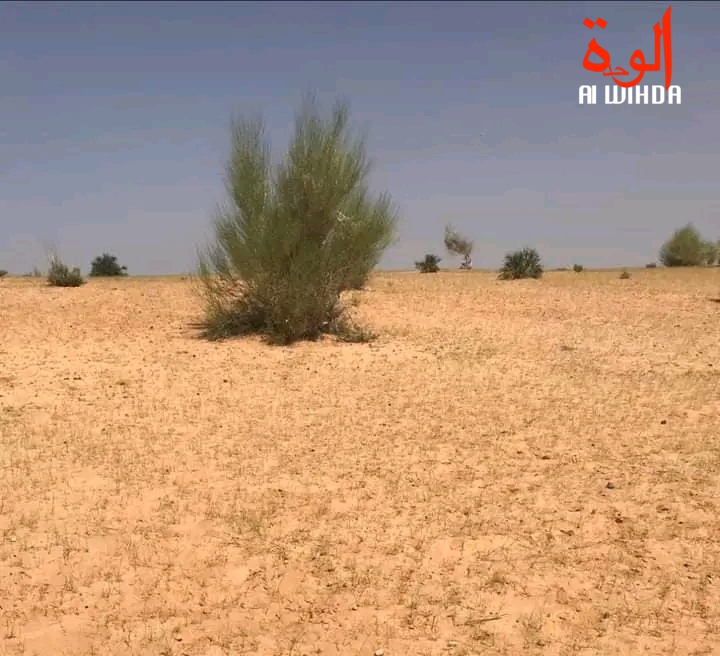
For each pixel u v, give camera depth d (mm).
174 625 5199
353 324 18125
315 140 16469
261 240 16297
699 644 5012
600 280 35312
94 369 13289
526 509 7262
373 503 7402
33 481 7719
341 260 16859
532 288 29859
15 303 21578
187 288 26797
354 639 5062
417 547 6426
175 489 7660
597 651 4934
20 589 5605
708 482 7922
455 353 15453
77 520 6848
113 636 5055
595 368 13914
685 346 16531
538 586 5793
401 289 27734
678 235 56281
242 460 8594
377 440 9406
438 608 5473
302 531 6734
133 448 8906
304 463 8531
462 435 9609
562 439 9422
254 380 12727
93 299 23141
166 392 11773
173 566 6047
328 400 11391
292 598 5594
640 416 10430
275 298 16516
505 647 4980
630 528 6816
